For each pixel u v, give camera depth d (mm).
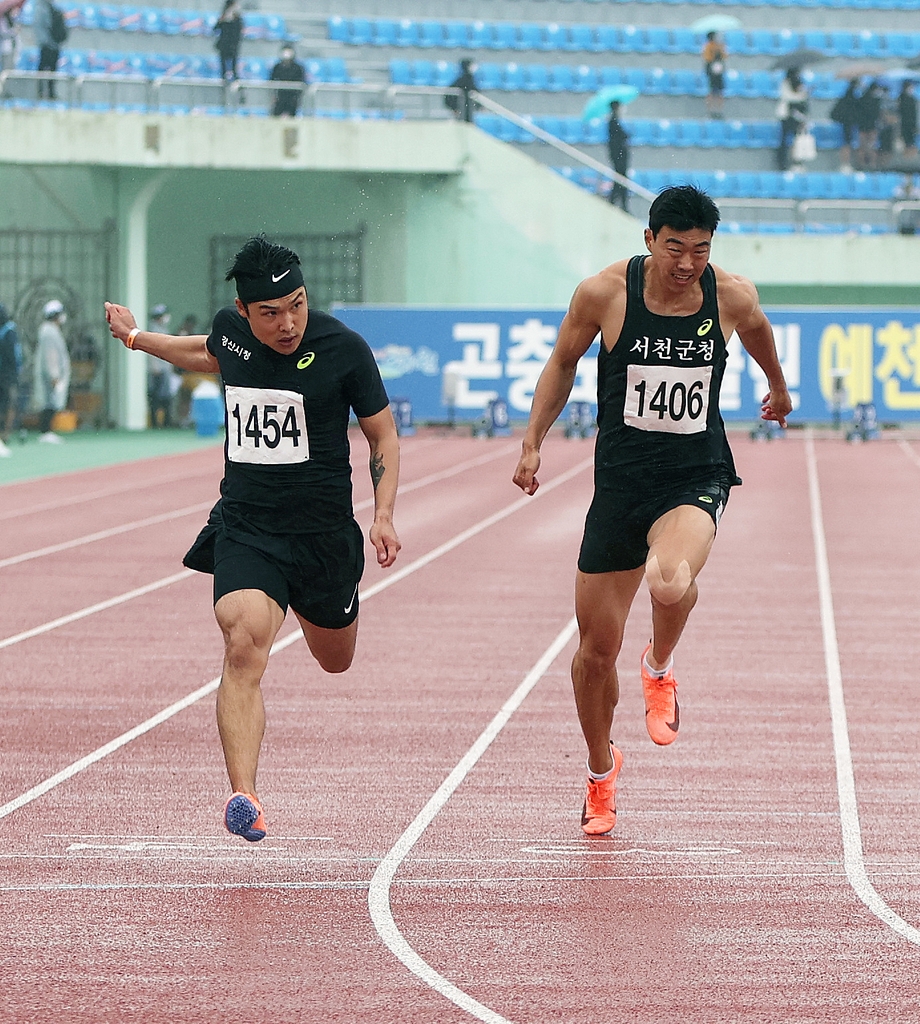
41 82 93625
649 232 17844
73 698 29000
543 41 113125
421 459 82562
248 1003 13680
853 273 102625
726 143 110438
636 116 111875
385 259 104062
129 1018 13297
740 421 99125
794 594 42250
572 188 102312
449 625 37500
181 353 19266
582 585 19094
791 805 21453
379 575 45562
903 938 15562
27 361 101562
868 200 107750
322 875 17906
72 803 21453
